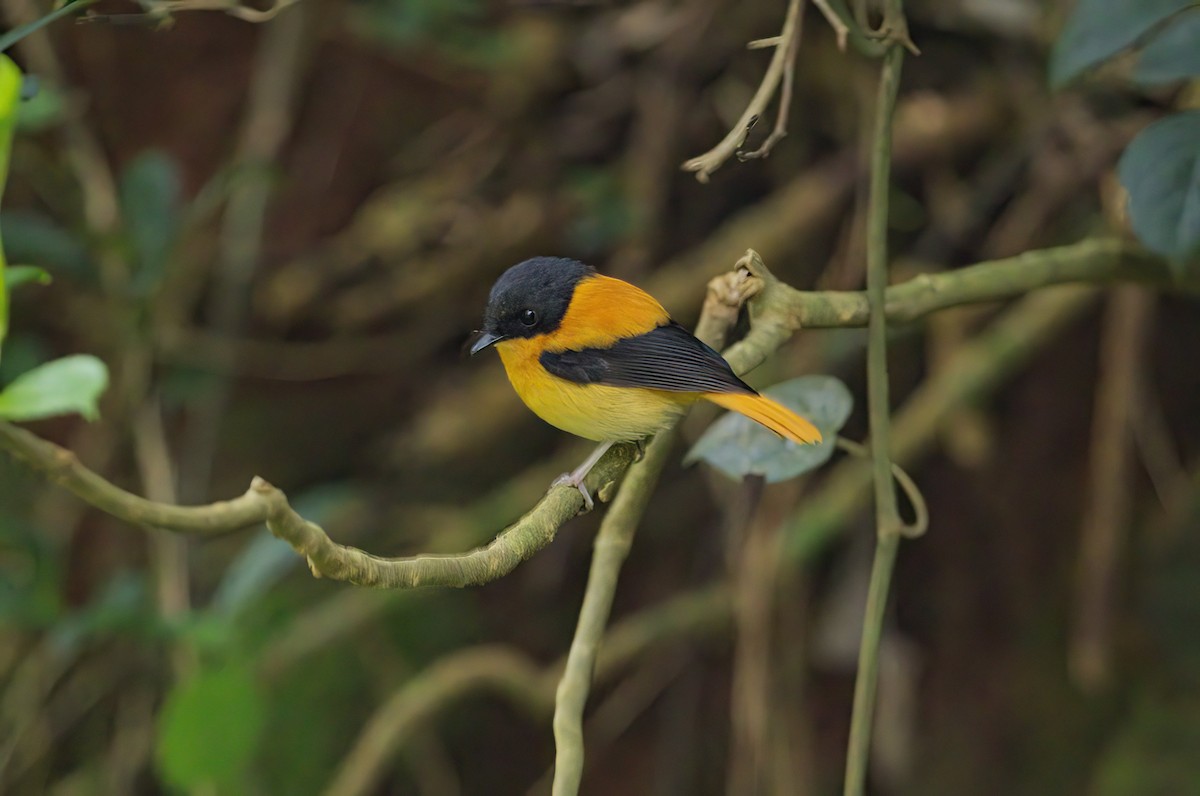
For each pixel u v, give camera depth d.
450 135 11.52
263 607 11.18
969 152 10.61
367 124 11.50
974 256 10.82
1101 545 9.80
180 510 3.74
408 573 4.49
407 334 11.74
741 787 9.47
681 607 10.66
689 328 10.80
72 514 10.96
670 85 10.62
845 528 10.66
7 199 10.66
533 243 11.06
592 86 11.05
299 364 11.56
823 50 10.38
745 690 9.53
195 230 10.82
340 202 11.58
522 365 6.92
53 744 11.22
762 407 6.01
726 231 11.09
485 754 12.88
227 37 10.98
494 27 10.96
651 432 6.69
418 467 11.88
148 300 9.41
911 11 10.06
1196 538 11.39
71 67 10.72
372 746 9.95
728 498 10.45
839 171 10.47
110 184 10.36
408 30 9.93
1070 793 11.73
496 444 11.99
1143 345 9.59
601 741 11.81
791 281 10.93
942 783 11.81
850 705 11.66
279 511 3.95
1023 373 11.62
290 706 11.78
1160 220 5.02
